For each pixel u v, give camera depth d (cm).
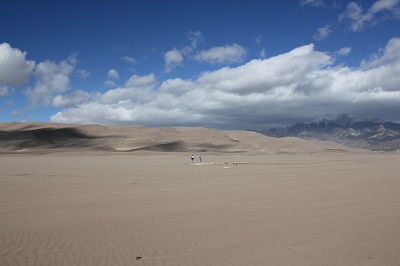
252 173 3684
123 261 873
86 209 1561
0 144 15012
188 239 1068
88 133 17912
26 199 1853
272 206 1596
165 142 17488
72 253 935
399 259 870
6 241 1044
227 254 924
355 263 847
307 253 923
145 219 1348
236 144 18775
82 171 4081
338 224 1230
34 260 880
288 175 3362
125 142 16850
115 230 1178
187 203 1706
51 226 1233
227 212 1473
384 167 4694
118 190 2244
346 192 2031
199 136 19925
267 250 953
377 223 1238
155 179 3034
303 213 1430
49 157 10006
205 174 3597
